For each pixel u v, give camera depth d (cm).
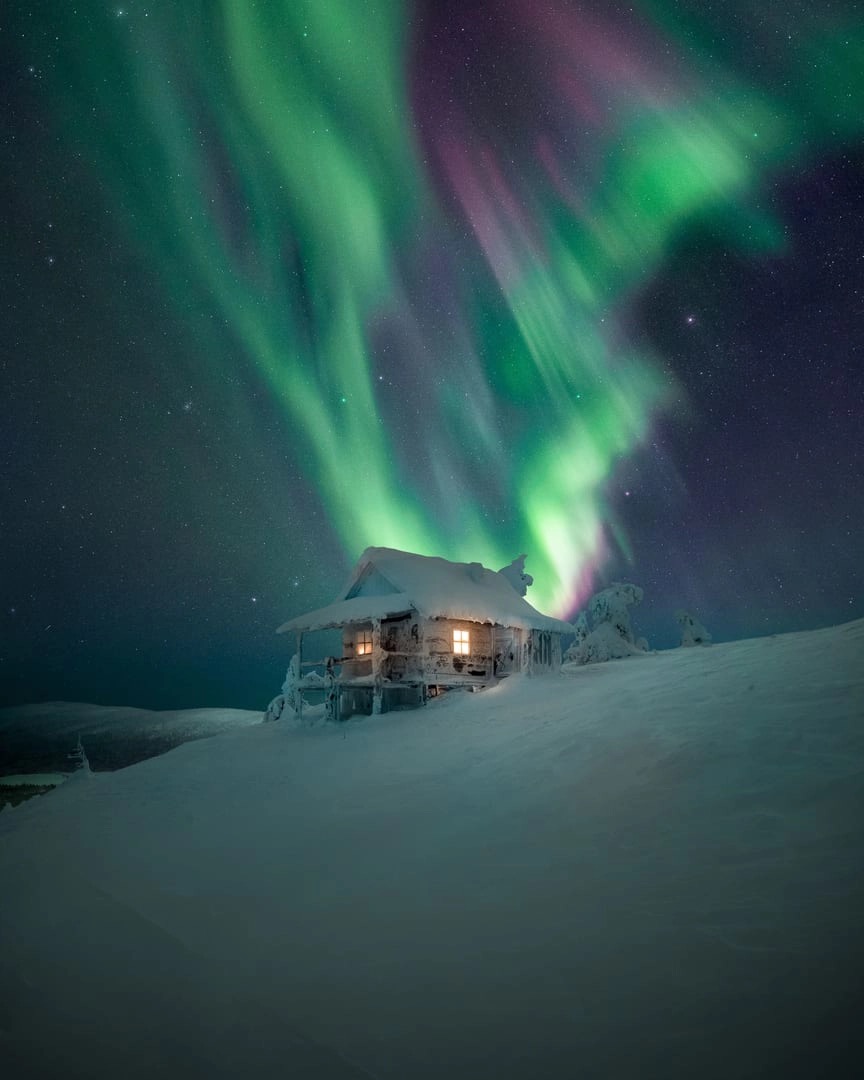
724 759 689
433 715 1661
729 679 1078
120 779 1334
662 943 370
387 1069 290
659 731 854
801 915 376
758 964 334
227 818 847
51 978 420
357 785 959
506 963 374
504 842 589
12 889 624
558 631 2217
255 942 442
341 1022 333
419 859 577
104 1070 312
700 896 421
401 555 2245
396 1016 333
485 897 473
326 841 671
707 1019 297
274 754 1477
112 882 601
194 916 500
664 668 1467
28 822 966
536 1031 307
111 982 406
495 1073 280
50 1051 333
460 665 2073
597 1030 301
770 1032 281
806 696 849
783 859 455
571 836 576
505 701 1579
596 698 1248
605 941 383
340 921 462
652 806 612
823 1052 263
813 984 309
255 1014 350
